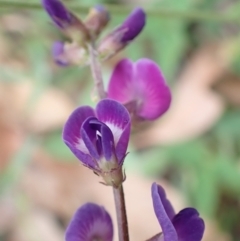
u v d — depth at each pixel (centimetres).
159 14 12
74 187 13
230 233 12
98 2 14
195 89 13
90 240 7
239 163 12
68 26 8
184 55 14
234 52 13
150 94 8
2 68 14
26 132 13
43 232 12
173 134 13
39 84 14
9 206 13
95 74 8
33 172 13
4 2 10
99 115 7
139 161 12
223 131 13
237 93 13
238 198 12
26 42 14
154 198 6
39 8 10
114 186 7
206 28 14
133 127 8
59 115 13
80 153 7
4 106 14
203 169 12
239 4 13
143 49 14
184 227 7
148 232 12
